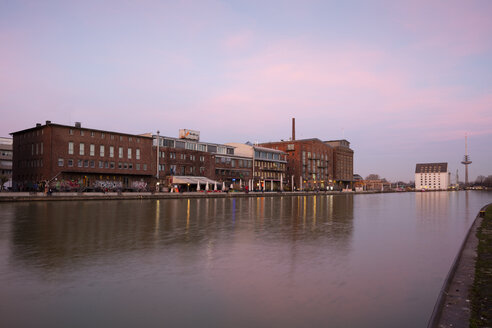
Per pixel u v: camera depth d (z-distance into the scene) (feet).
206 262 39.24
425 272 35.83
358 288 30.55
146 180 240.32
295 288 30.42
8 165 285.64
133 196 180.24
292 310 25.46
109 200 168.45
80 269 35.60
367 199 246.06
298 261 40.24
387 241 54.75
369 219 91.09
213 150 298.97
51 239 52.70
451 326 21.43
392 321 23.68
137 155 234.79
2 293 28.35
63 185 197.06
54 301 26.73
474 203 188.14
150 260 39.81
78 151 206.18
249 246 49.11
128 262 38.68
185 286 30.58
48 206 121.08
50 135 195.83
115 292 28.84
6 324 22.65
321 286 30.99
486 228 69.51
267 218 89.97
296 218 91.35
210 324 22.97
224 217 90.79
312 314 24.76
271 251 45.75
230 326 22.70
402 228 71.87
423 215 105.60
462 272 34.32
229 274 34.50
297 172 404.98
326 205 159.53
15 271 34.60
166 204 145.18
